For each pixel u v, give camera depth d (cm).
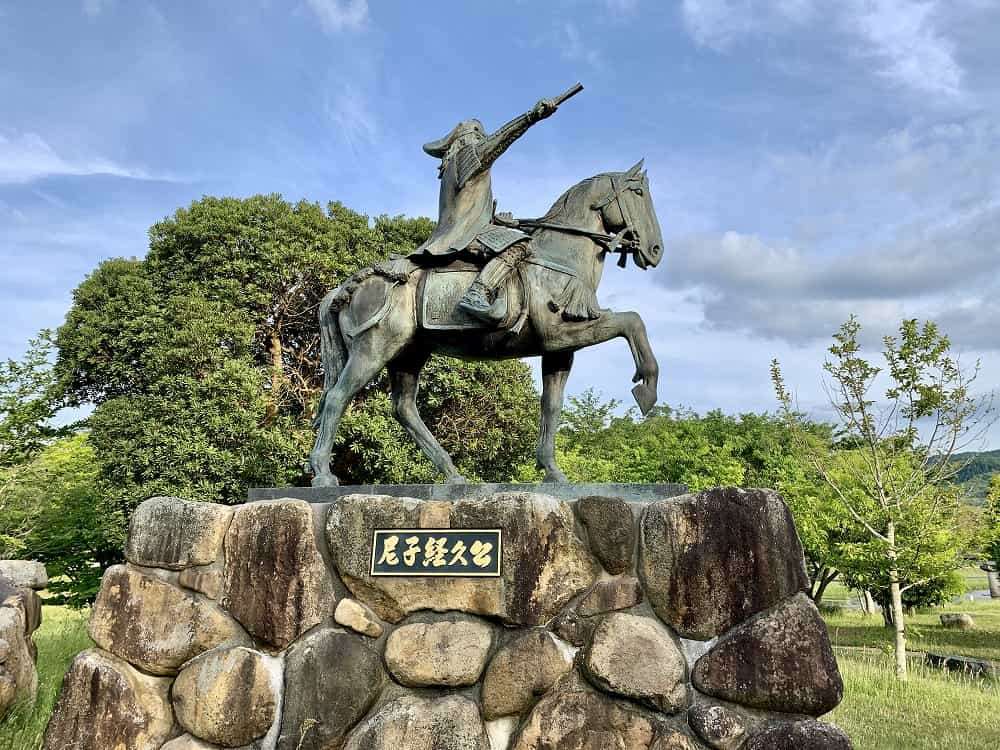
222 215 1350
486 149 461
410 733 346
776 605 339
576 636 348
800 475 1606
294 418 1310
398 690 360
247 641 375
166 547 389
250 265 1315
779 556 343
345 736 355
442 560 368
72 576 1359
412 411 497
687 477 1658
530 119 450
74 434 1357
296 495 412
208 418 1188
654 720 332
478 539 367
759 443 1870
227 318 1272
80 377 1373
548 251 471
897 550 1025
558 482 407
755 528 346
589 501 362
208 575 384
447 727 345
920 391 1071
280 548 380
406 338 461
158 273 1363
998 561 1503
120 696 371
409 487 400
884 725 693
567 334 453
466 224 470
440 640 358
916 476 1088
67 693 372
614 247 484
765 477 1739
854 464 1329
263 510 387
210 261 1327
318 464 441
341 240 1402
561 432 2419
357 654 363
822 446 1506
